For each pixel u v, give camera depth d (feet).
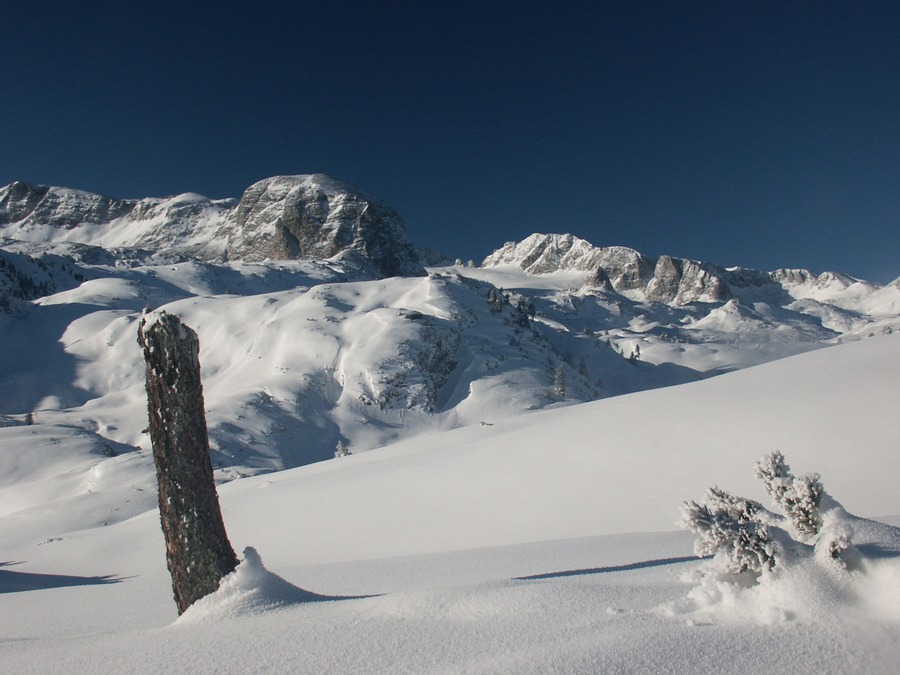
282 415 296.10
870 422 56.85
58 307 515.50
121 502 151.74
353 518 75.31
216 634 10.19
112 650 10.09
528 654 7.54
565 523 57.57
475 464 83.61
